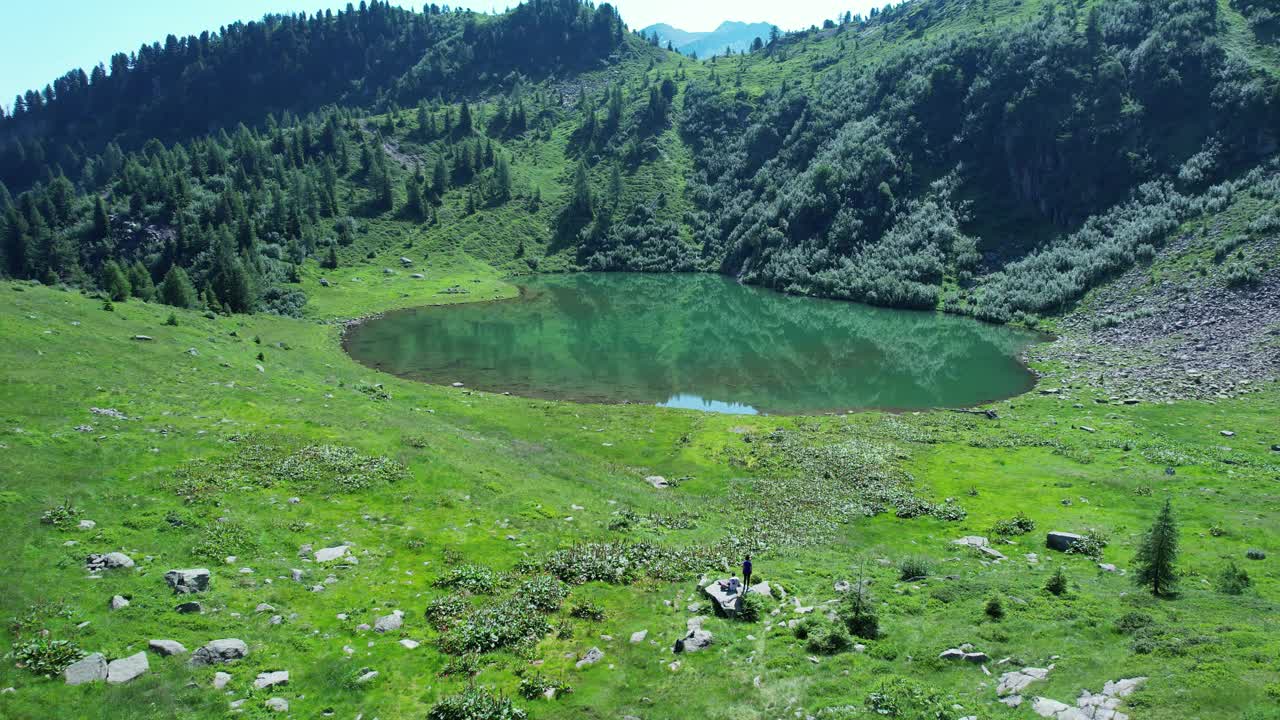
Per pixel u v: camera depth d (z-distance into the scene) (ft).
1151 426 184.75
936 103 524.52
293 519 98.12
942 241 442.91
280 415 145.38
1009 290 386.93
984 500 136.15
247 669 63.82
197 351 186.60
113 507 90.74
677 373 279.49
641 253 607.78
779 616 79.66
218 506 97.04
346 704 61.46
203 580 75.72
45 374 136.56
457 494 117.80
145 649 63.62
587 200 649.20
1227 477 140.15
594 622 81.15
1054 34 490.08
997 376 269.44
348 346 314.35
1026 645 67.62
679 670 68.85
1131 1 495.00
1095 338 305.73
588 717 61.21
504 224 631.97
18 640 60.80
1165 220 359.46
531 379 265.34
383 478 118.42
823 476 155.12
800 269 489.67
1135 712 51.88
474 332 356.59
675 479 154.10
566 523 113.19
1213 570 93.91
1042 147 443.73
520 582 89.71
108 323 190.90
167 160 607.78
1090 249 382.01
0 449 98.48
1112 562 100.89
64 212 537.24
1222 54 422.41
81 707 55.01
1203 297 295.28
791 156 616.39
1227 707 50.24
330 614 76.23
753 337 354.13
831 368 289.12
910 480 150.30
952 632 72.28
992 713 55.67
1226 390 208.23
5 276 438.40
